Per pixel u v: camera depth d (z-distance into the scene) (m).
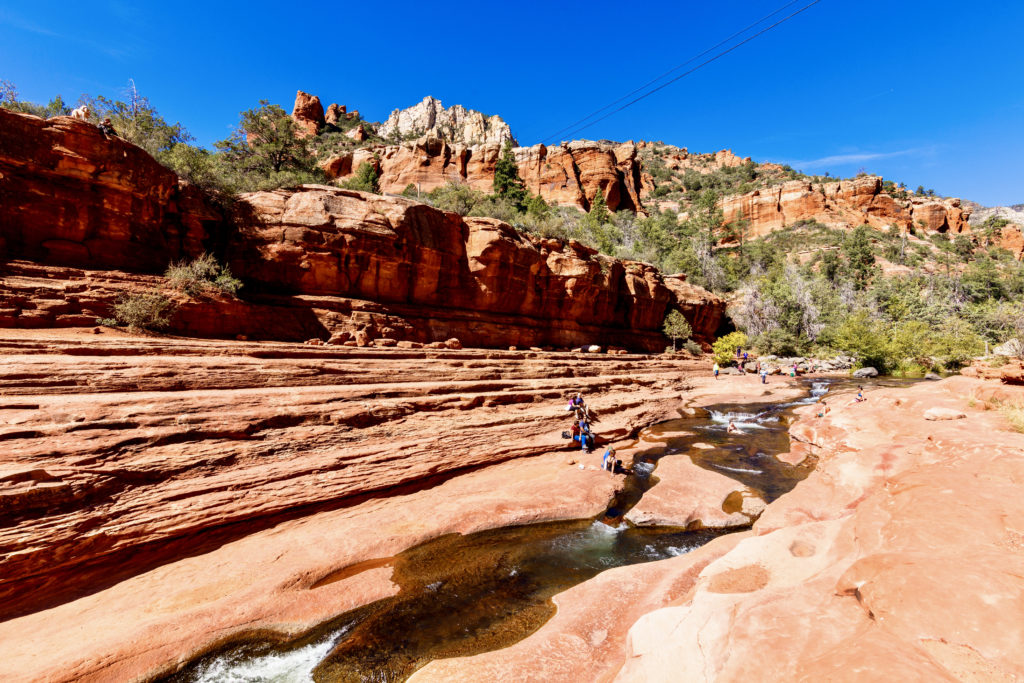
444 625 7.32
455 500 11.70
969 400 16.02
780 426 21.23
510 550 9.77
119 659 6.18
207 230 21.55
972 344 38.22
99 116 22.81
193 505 9.03
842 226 103.25
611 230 64.50
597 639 6.52
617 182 96.88
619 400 22.78
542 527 10.90
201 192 20.88
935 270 88.38
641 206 107.12
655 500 11.97
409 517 10.68
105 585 7.71
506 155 61.47
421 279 26.94
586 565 9.23
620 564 9.28
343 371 16.59
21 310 13.52
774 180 131.75
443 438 14.16
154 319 15.78
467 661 6.17
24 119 14.80
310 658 6.62
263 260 22.20
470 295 29.56
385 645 6.86
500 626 7.29
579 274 34.94
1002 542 5.31
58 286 14.50
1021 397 13.84
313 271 22.94
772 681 3.72
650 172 147.62
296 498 10.22
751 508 11.65
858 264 83.44
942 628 3.81
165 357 13.20
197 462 9.71
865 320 45.12
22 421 8.71
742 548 7.71
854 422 17.53
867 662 3.46
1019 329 33.91
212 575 8.16
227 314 18.52
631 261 44.56
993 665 3.33
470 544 9.95
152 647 6.45
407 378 18.28
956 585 4.26
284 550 9.02
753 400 28.02
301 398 13.04
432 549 9.63
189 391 12.44
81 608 7.20
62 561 7.47
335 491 10.80
